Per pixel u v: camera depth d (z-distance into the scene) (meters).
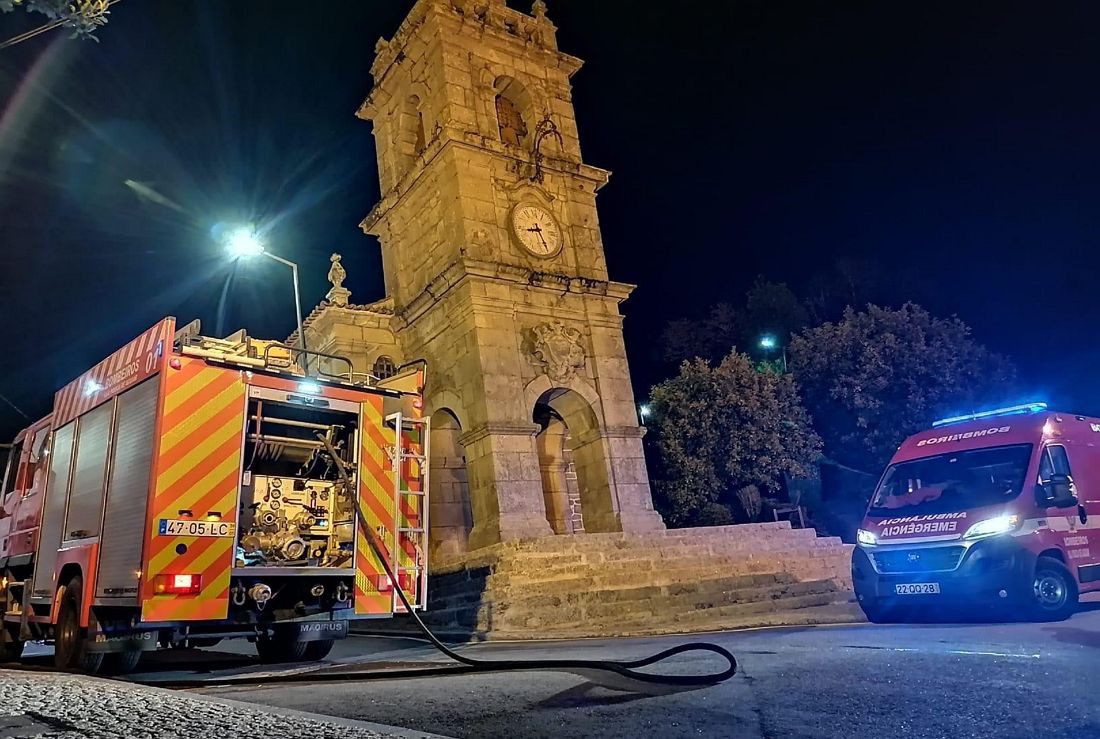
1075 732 4.41
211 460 9.48
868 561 11.35
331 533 10.91
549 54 28.20
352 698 6.85
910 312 32.00
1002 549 10.06
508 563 17.22
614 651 9.73
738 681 6.58
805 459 29.27
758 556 18.83
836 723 4.90
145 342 9.95
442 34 25.88
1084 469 11.51
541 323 24.05
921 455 12.32
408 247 27.25
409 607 9.07
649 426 31.98
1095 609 11.34
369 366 25.61
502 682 7.35
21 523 12.56
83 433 11.02
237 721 4.37
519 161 25.73
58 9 5.93
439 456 24.44
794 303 38.41
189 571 9.00
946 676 6.24
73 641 9.98
